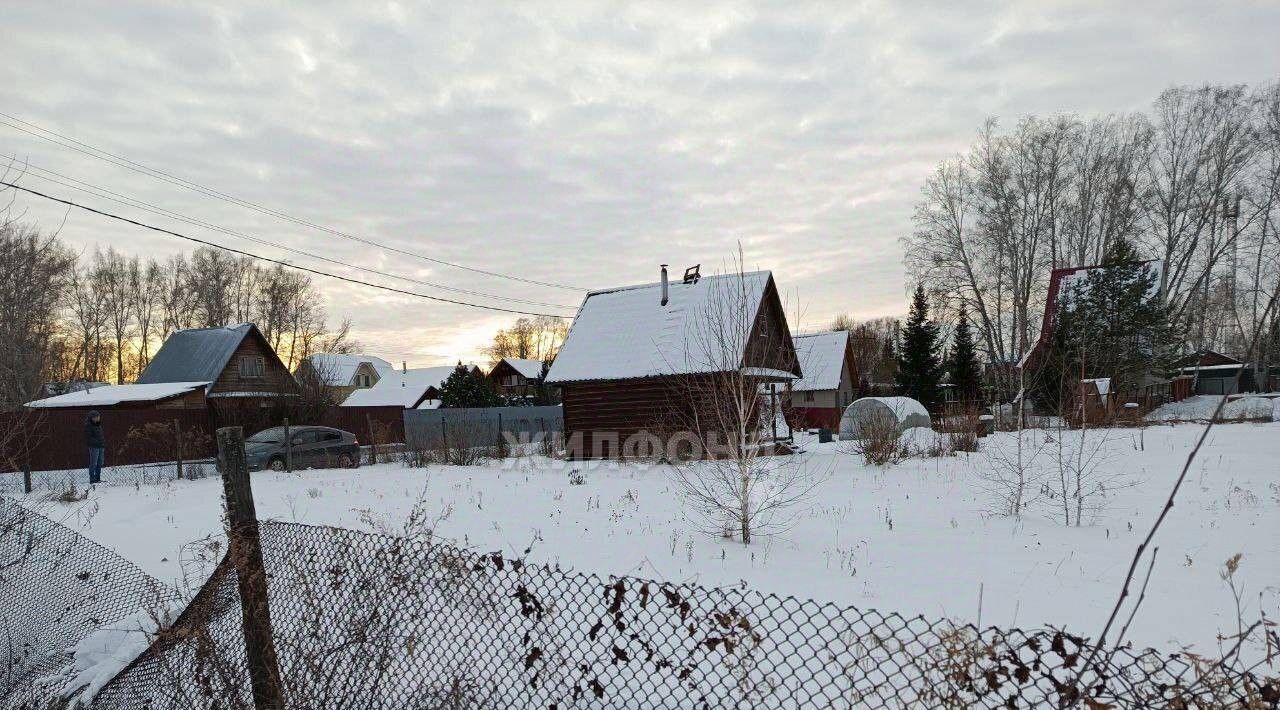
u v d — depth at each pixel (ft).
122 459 76.23
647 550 24.44
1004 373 108.58
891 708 10.15
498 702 11.34
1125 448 51.93
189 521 32.32
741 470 26.73
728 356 32.65
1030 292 126.82
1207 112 127.13
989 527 28.14
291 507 36.78
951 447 56.75
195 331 118.11
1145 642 14.62
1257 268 129.70
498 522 30.78
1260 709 6.42
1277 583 18.99
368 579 11.60
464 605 14.61
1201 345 140.05
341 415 96.89
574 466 60.54
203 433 81.41
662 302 76.95
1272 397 103.30
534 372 212.84
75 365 181.27
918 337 134.51
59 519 34.30
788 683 11.51
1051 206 129.18
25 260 51.80
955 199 132.67
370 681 11.57
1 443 51.01
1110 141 131.85
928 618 16.15
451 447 70.33
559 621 15.55
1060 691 7.04
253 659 11.59
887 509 32.14
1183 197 130.21
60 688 14.29
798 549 24.40
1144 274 109.60
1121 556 22.74
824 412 134.21
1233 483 36.78
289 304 201.57
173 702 11.91
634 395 69.62
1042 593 18.44
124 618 16.10
